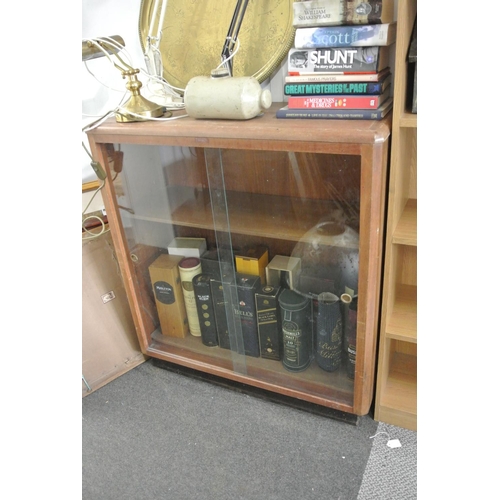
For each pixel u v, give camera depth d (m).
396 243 1.00
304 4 0.91
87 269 1.42
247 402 1.35
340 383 1.26
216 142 1.02
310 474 1.11
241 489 1.08
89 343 1.43
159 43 1.30
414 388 1.25
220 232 1.26
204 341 1.47
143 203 1.34
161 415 1.32
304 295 1.23
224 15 1.20
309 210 1.09
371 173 0.88
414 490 1.04
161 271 1.41
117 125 1.14
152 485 1.11
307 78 0.97
